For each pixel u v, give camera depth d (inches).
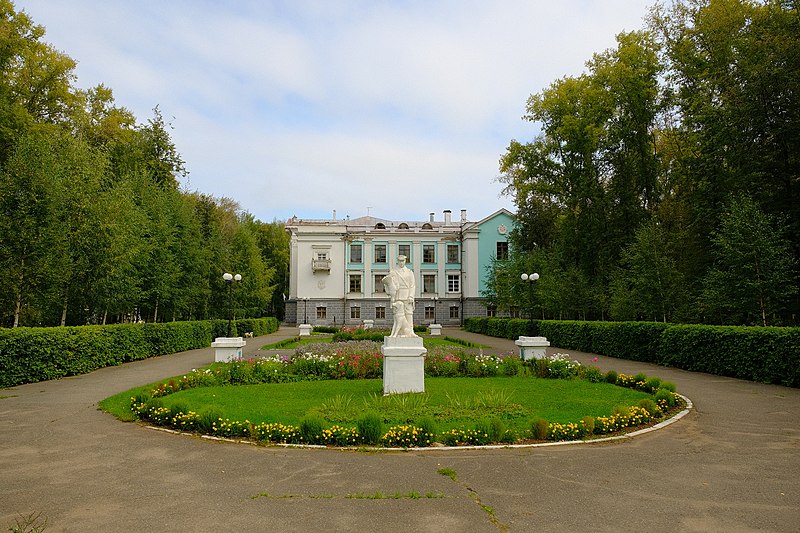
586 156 1210.6
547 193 1364.4
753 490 213.5
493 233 2044.8
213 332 1176.8
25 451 275.7
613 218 1149.7
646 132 1133.7
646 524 178.4
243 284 1596.9
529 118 1357.0
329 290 2034.9
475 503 197.3
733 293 704.4
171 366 697.6
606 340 848.3
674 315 845.2
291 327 2113.7
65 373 588.4
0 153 858.8
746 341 540.4
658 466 246.2
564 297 1154.7
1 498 205.0
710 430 320.5
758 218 701.9
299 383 514.3
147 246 887.1
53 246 647.1
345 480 224.7
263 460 256.2
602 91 1125.7
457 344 1031.0
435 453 267.9
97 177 762.2
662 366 679.7
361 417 302.4
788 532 172.4
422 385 430.9
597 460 255.1
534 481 223.5
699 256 903.7
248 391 460.1
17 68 983.6
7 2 934.4
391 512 188.4
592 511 189.9
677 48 1009.5
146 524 178.2
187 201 1311.5
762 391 464.1
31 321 744.3
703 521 181.2
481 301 1792.6
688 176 951.6
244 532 171.3
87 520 181.9
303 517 183.9
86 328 641.6
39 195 638.5
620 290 951.6
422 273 2065.7
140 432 317.4
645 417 335.0
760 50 777.6
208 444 288.5
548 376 549.3
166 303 1089.4
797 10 753.0
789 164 781.3
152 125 1429.6
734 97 813.9
